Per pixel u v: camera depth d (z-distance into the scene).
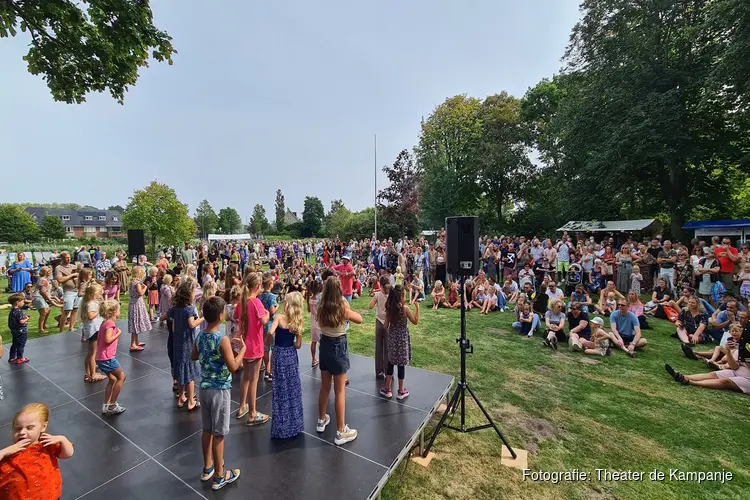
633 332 6.48
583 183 18.84
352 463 2.97
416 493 3.02
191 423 3.68
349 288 11.07
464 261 3.73
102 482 2.76
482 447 3.66
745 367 4.88
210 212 73.50
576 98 18.69
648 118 14.84
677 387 4.99
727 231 14.62
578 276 10.93
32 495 2.01
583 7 17.69
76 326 7.83
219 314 2.75
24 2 5.21
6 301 11.02
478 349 6.56
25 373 5.05
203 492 2.64
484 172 27.33
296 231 73.19
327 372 3.30
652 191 19.80
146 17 5.88
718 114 15.58
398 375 4.16
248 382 3.61
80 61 6.24
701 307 6.96
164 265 8.95
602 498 2.99
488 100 29.47
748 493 3.02
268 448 3.18
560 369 5.63
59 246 35.00
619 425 4.04
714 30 13.26
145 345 6.25
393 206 30.12
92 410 3.94
